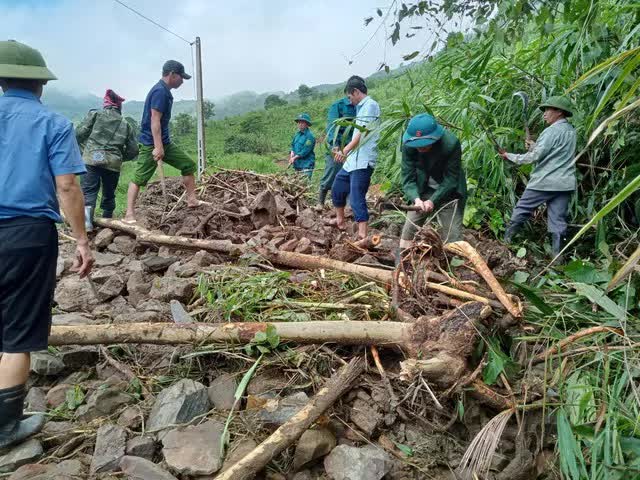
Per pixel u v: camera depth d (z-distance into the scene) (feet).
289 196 20.27
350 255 13.48
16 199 7.23
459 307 8.52
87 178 16.51
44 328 7.65
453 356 8.07
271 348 9.02
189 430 7.72
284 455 7.56
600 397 7.90
